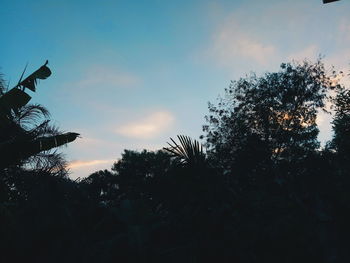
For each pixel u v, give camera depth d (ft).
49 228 21.97
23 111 27.40
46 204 22.95
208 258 20.22
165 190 22.06
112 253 22.07
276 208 21.94
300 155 98.07
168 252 20.97
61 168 27.43
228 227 20.63
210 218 20.59
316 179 24.18
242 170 26.14
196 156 21.12
